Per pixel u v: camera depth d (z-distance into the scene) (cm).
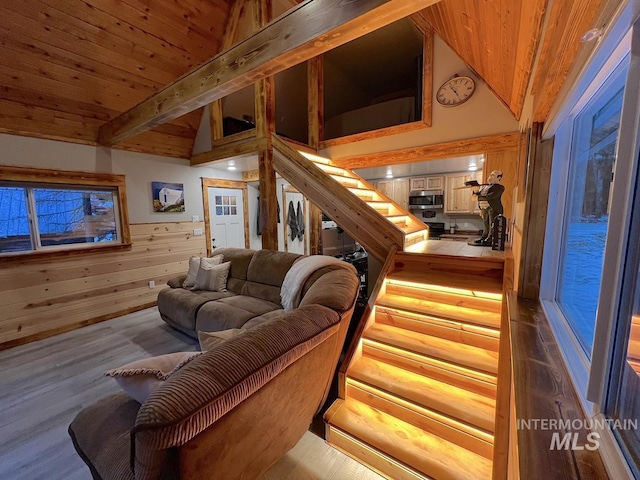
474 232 530
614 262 70
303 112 582
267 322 126
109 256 388
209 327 274
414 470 148
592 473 66
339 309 159
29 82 288
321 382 156
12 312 310
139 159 417
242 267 354
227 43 381
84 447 118
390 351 211
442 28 279
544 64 119
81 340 321
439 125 353
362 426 174
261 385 102
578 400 88
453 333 209
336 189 328
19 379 244
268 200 380
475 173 502
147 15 311
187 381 86
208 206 515
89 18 280
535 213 164
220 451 96
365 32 144
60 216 347
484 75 287
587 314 110
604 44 69
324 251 650
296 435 153
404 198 578
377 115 493
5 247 310
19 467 159
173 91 252
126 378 117
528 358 112
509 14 145
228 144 419
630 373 68
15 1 242
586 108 112
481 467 147
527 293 172
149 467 84
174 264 465
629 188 66
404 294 256
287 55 167
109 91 340
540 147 158
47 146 329
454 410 163
